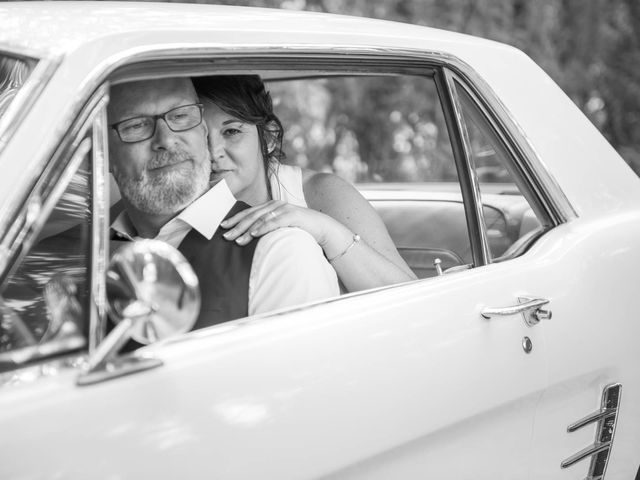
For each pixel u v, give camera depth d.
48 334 1.49
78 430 1.34
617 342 2.30
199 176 2.01
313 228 2.15
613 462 2.38
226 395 1.51
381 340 1.77
